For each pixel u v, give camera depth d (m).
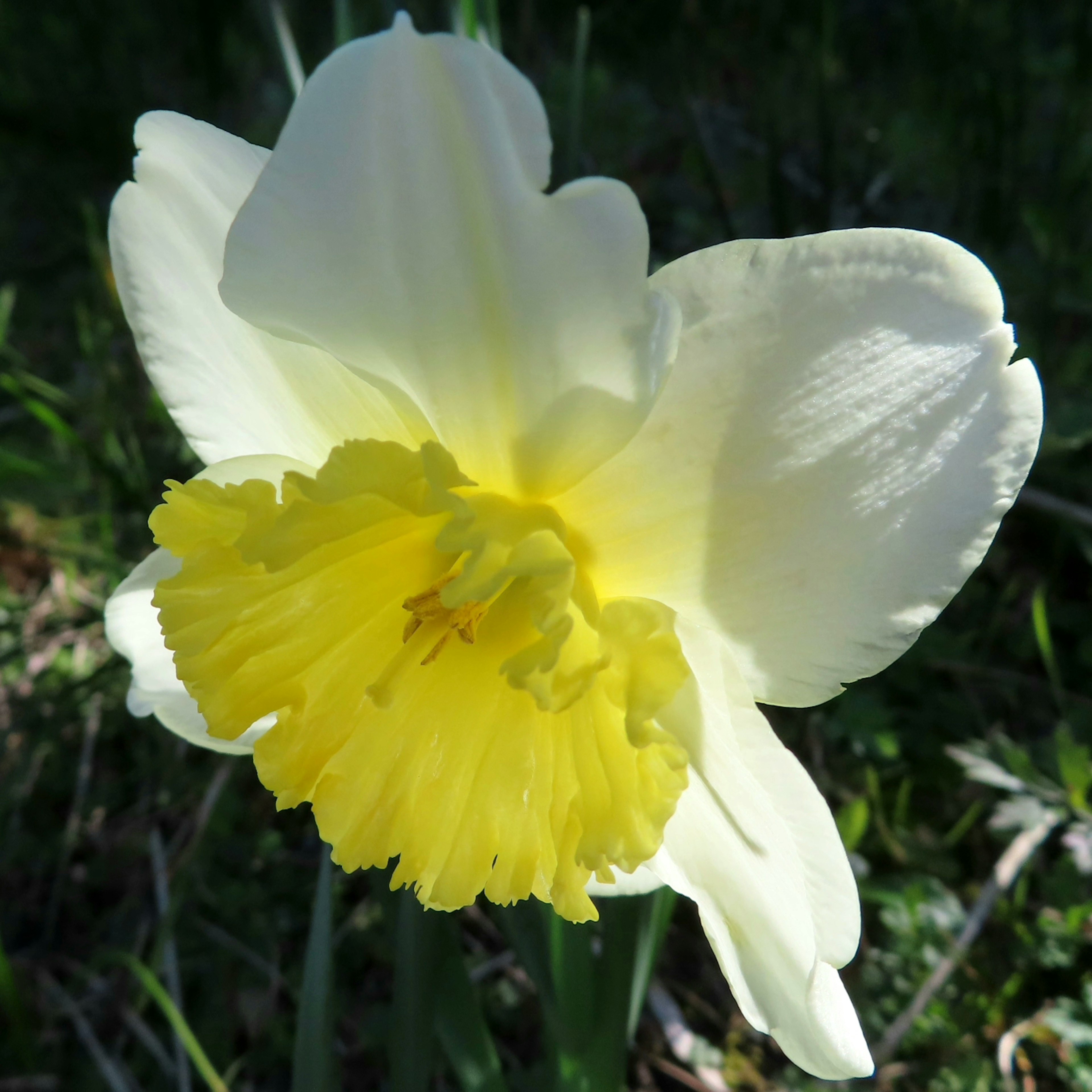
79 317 0.29
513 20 0.39
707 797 0.11
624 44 0.38
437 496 0.11
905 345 0.10
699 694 0.11
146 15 0.42
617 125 0.32
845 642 0.11
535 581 0.11
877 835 0.21
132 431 0.26
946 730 0.23
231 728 0.12
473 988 0.15
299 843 0.24
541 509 0.12
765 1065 0.20
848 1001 0.11
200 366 0.13
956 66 0.31
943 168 0.30
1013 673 0.23
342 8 0.15
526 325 0.10
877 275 0.10
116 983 0.22
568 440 0.11
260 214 0.09
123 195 0.12
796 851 0.11
